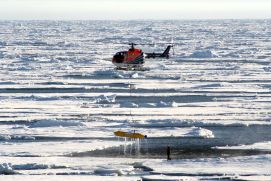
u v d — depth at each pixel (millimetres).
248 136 83375
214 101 116125
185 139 80750
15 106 107188
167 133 83500
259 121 94812
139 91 130500
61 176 60094
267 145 76875
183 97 121688
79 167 64188
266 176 60219
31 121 92938
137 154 71750
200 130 84938
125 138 80562
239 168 63438
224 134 84562
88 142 77188
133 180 58844
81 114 99625
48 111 102250
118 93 126688
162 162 66625
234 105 110562
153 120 92688
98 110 103812
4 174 61250
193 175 61156
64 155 70438
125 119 95062
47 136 81125
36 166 64000
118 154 71438
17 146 74562
